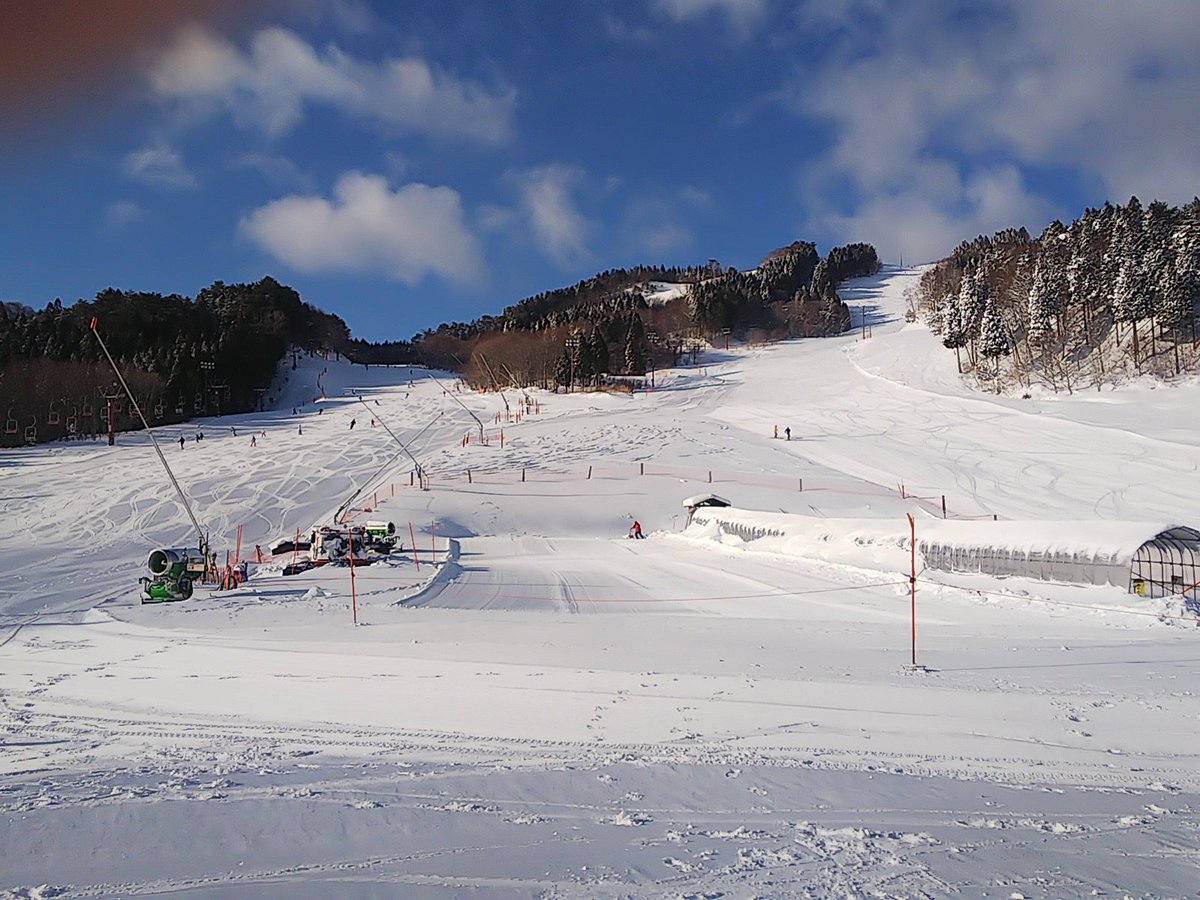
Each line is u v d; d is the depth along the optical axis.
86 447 76.19
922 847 5.16
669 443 63.41
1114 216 90.88
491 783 6.61
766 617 19.11
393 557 33.09
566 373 106.56
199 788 6.31
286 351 137.75
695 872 4.65
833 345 132.38
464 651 14.16
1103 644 14.38
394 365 162.50
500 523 44.78
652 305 187.00
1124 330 77.88
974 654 13.47
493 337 140.50
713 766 7.26
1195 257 70.50
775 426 69.19
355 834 5.18
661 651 14.05
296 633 17.02
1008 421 63.59
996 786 6.75
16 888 4.21
